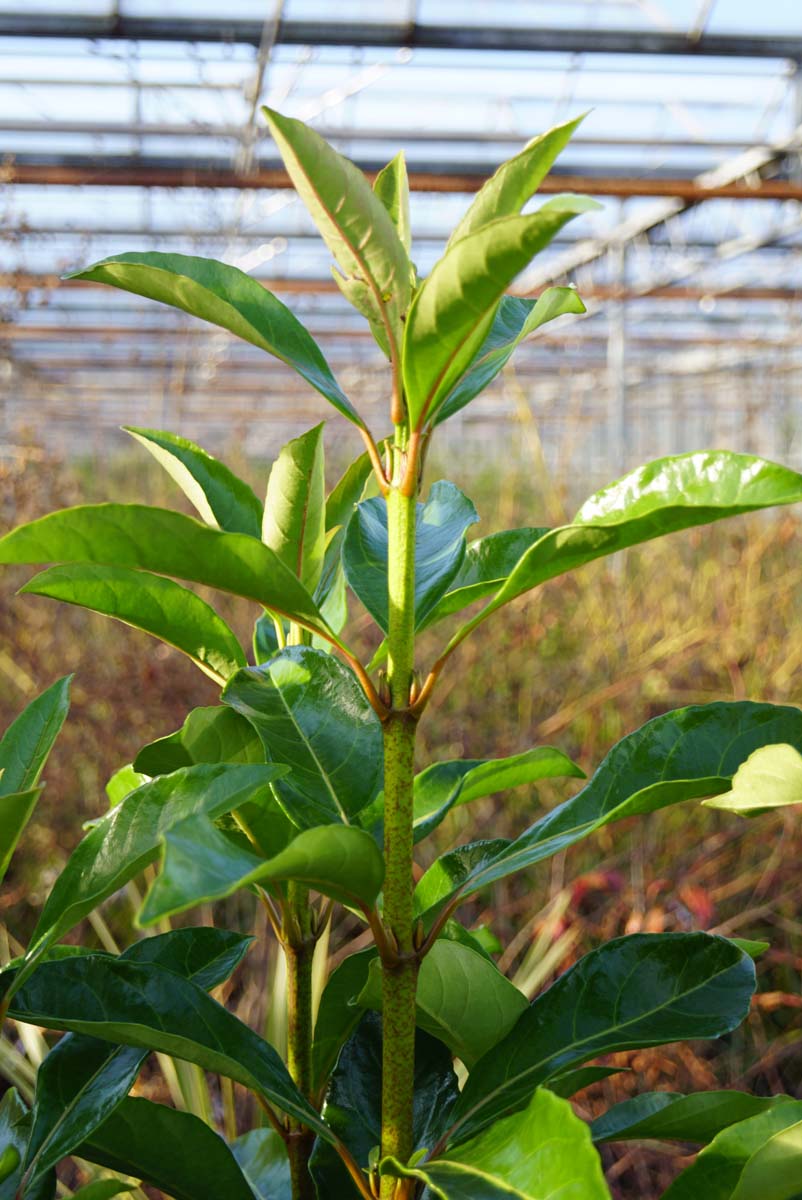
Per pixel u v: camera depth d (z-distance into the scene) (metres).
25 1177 0.98
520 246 0.76
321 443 1.16
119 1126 1.06
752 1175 0.91
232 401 24.77
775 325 19.03
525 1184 0.78
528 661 5.32
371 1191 1.00
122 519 0.85
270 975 3.23
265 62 8.62
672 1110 1.02
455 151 11.32
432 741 5.14
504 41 8.62
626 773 1.12
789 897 4.20
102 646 4.99
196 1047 0.97
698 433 22.25
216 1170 1.09
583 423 10.76
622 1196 3.35
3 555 0.87
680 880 4.03
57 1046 1.09
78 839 4.53
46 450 5.89
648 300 16.55
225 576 0.91
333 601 1.38
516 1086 1.02
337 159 0.84
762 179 10.81
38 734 1.14
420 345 0.86
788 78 10.32
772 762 0.97
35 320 18.02
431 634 5.40
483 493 9.46
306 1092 1.23
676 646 4.99
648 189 9.81
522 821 4.80
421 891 1.23
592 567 5.93
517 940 3.77
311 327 19.00
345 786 1.09
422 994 1.07
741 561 5.74
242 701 1.13
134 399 25.67
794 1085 3.81
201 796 1.00
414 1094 1.18
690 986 1.07
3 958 3.59
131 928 4.04
